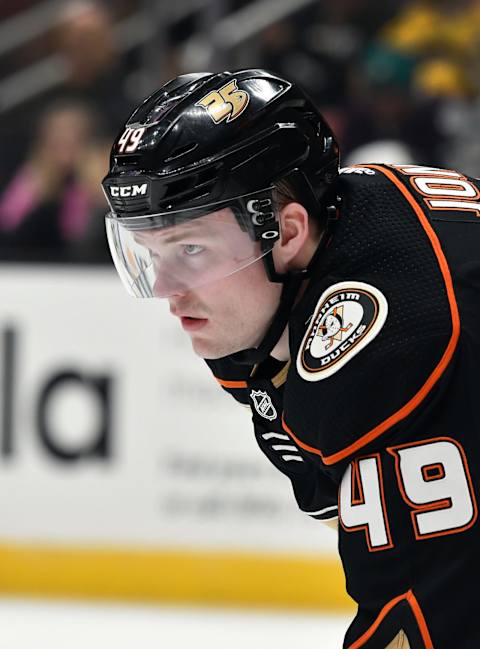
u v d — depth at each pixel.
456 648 2.88
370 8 10.53
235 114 3.10
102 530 9.25
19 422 9.37
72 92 10.77
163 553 9.14
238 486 9.01
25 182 9.91
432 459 2.89
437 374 2.88
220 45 10.23
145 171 3.08
